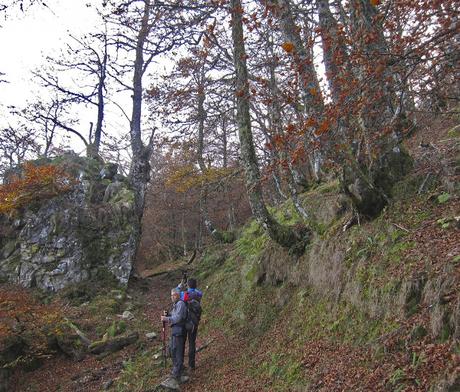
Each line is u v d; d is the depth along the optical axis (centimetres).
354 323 555
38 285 1285
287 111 777
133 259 1435
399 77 469
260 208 865
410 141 845
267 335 756
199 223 2564
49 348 971
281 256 894
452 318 395
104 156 2619
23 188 1453
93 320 1103
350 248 646
